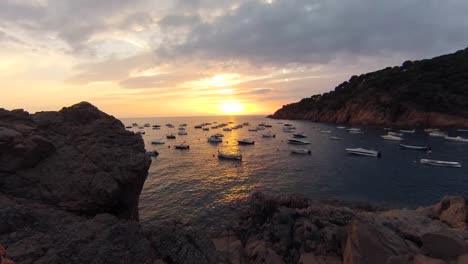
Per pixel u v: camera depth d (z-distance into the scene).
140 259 10.08
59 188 13.19
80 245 9.87
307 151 74.12
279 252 19.92
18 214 10.45
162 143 99.75
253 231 25.16
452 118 119.81
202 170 56.81
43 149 14.09
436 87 129.50
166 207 35.53
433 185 45.50
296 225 21.69
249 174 52.97
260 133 136.12
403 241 14.98
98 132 16.61
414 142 90.12
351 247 14.48
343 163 61.91
